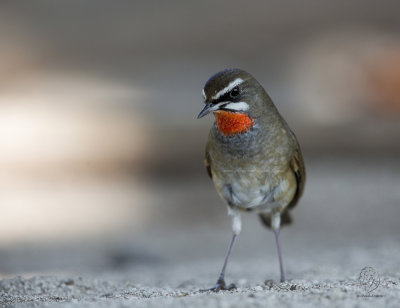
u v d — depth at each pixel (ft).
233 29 100.53
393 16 99.09
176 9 109.19
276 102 76.79
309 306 16.78
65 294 22.61
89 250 41.50
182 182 63.31
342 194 50.37
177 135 69.10
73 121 72.49
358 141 67.46
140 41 97.76
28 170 64.64
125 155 67.21
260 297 17.97
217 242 44.06
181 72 87.76
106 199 57.77
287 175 24.95
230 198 25.21
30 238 46.32
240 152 24.07
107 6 111.04
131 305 17.44
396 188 52.06
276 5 107.45
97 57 93.91
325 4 105.19
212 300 17.62
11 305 18.95
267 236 45.52
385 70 81.30
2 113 74.64
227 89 23.40
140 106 76.54
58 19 105.91
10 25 102.32
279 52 92.43
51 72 88.84
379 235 41.75
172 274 30.07
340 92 78.38
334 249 37.37
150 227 48.67
